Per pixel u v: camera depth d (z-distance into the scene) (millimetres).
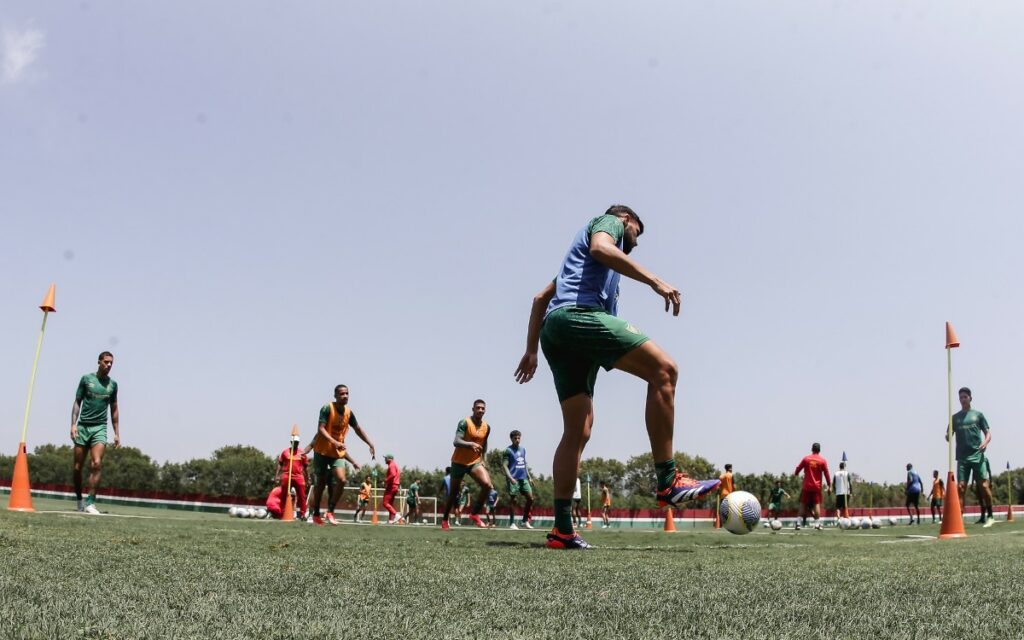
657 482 4414
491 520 23516
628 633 1500
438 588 2148
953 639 1509
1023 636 1545
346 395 11227
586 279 4523
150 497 28859
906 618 1744
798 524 19625
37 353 9094
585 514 36125
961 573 2854
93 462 10461
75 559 2590
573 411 4711
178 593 1868
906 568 3096
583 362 4680
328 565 2715
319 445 11148
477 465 12258
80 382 10523
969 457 14586
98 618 1467
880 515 34344
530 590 2150
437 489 46656
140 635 1331
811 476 19312
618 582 2410
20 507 8672
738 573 2787
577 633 1487
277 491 15672
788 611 1818
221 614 1581
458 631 1479
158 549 3184
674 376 4352
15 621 1396
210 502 29484
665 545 5359
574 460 4707
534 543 5164
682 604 1915
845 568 3072
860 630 1588
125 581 2057
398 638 1396
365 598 1901
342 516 31688
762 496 56000
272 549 3441
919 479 23844
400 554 3447
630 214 4859
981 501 14711
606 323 4363
